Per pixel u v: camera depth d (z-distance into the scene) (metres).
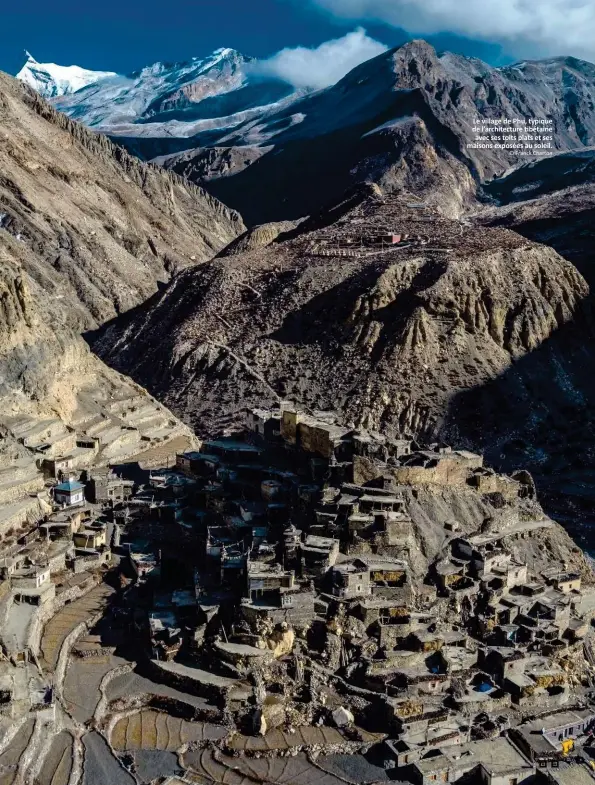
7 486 113.62
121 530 114.69
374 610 92.31
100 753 76.62
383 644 91.81
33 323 145.50
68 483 119.25
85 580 103.94
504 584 101.38
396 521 100.00
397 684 86.62
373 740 81.38
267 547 96.50
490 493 111.75
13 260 191.00
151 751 78.25
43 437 131.62
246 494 112.94
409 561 100.19
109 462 138.12
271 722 82.69
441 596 98.38
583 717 87.00
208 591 96.50
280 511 105.50
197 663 89.31
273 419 125.75
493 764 78.75
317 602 92.12
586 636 99.81
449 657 91.19
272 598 91.75
